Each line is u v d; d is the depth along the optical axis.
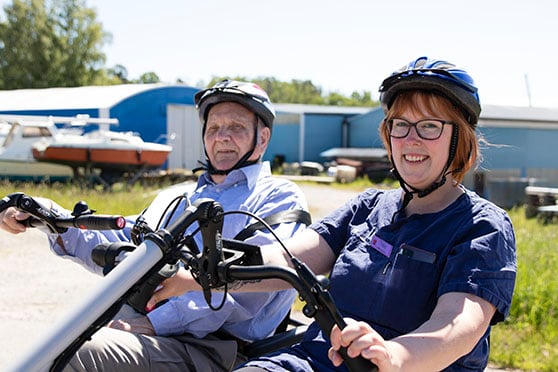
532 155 21.58
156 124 20.55
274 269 1.56
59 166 15.94
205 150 3.09
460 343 1.69
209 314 2.48
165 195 3.15
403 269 2.00
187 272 2.04
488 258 1.87
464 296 1.81
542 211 13.80
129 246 1.97
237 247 1.77
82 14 39.31
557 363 4.16
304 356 2.05
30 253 7.58
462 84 2.06
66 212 2.44
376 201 2.35
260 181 2.92
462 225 2.00
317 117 31.39
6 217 2.30
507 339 4.56
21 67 37.84
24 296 5.71
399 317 1.98
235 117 2.96
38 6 38.09
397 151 2.15
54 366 1.47
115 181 16.56
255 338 2.64
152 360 2.30
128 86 20.69
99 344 2.16
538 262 6.41
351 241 2.23
